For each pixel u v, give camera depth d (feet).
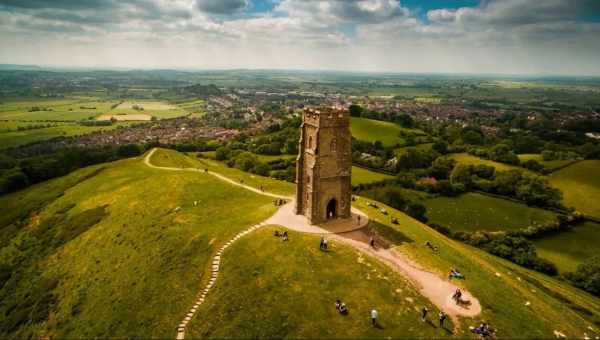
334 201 267.80
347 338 157.07
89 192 393.70
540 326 180.45
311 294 180.96
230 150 641.81
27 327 234.38
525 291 223.30
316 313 170.40
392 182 505.66
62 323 226.17
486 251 345.72
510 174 481.46
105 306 224.33
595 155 578.25
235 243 234.79
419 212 399.44
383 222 272.72
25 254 316.19
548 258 337.11
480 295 195.11
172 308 200.95
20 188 477.36
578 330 189.67
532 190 448.65
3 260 320.09
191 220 283.38
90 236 304.30
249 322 172.86
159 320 195.52
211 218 283.38
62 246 307.37
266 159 579.89
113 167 471.21
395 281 192.85
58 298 250.57
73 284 258.16
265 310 176.55
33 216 379.35
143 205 326.85
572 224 397.80
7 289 282.56
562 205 422.82
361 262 205.16
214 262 223.30
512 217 410.31
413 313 171.94
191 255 239.30
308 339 158.71
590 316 226.99
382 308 172.86
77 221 335.06
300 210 275.39
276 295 183.42
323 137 247.50
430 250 241.35
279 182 401.90
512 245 342.44
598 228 388.16
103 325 209.26
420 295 187.11
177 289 213.87
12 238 350.02
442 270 215.92
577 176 503.61
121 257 265.34
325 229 247.29
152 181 376.27
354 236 241.76
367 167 590.96
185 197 326.85
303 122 261.44
